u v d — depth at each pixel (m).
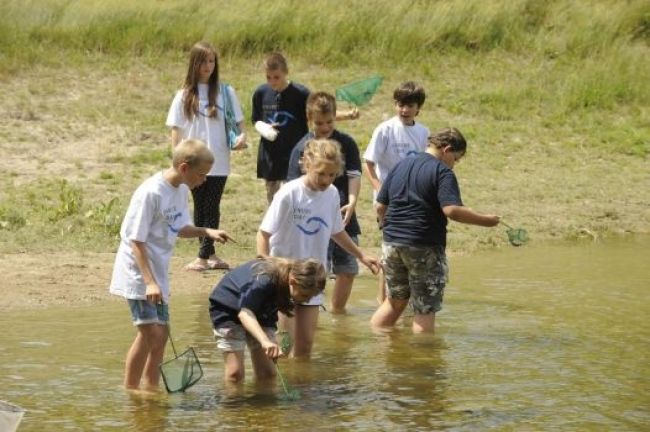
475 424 8.84
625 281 14.65
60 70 24.03
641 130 24.64
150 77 24.28
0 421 7.78
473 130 23.84
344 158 11.92
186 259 15.14
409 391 9.74
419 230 11.45
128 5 26.16
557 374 10.30
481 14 27.98
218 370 10.32
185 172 9.29
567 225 18.50
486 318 12.55
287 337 10.13
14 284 13.35
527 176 21.58
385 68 26.22
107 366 10.37
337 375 10.22
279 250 10.32
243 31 26.17
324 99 11.62
